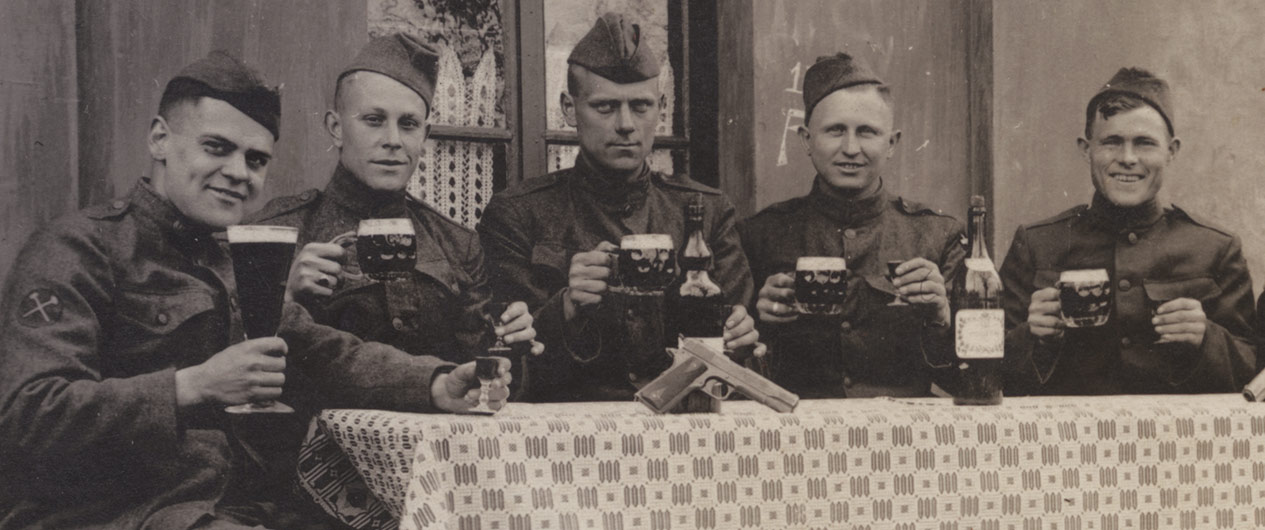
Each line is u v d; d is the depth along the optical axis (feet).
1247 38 13.05
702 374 7.05
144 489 8.48
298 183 9.68
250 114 9.36
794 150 12.04
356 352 8.50
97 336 8.59
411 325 9.54
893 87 12.55
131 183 9.04
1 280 8.61
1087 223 11.71
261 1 9.61
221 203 9.19
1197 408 7.53
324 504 7.77
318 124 9.82
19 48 8.81
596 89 10.69
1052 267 11.65
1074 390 11.20
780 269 11.10
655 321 8.27
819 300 8.40
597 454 6.56
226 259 9.25
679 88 12.28
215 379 8.28
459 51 11.25
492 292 10.43
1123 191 11.55
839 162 11.15
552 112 11.71
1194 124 12.84
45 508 8.29
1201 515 7.45
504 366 7.01
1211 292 11.50
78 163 9.00
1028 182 12.66
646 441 6.61
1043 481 7.18
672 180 11.18
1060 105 12.73
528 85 11.58
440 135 11.03
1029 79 12.78
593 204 10.73
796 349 10.52
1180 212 11.73
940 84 12.79
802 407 7.61
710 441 6.70
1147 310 11.37
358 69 9.83
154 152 9.09
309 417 8.74
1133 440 7.36
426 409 7.97
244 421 8.68
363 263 7.66
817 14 12.21
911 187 12.62
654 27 12.17
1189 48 12.94
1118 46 12.87
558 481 6.49
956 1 12.88
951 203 12.83
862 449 6.92
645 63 10.81
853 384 10.69
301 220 9.55
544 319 9.73
